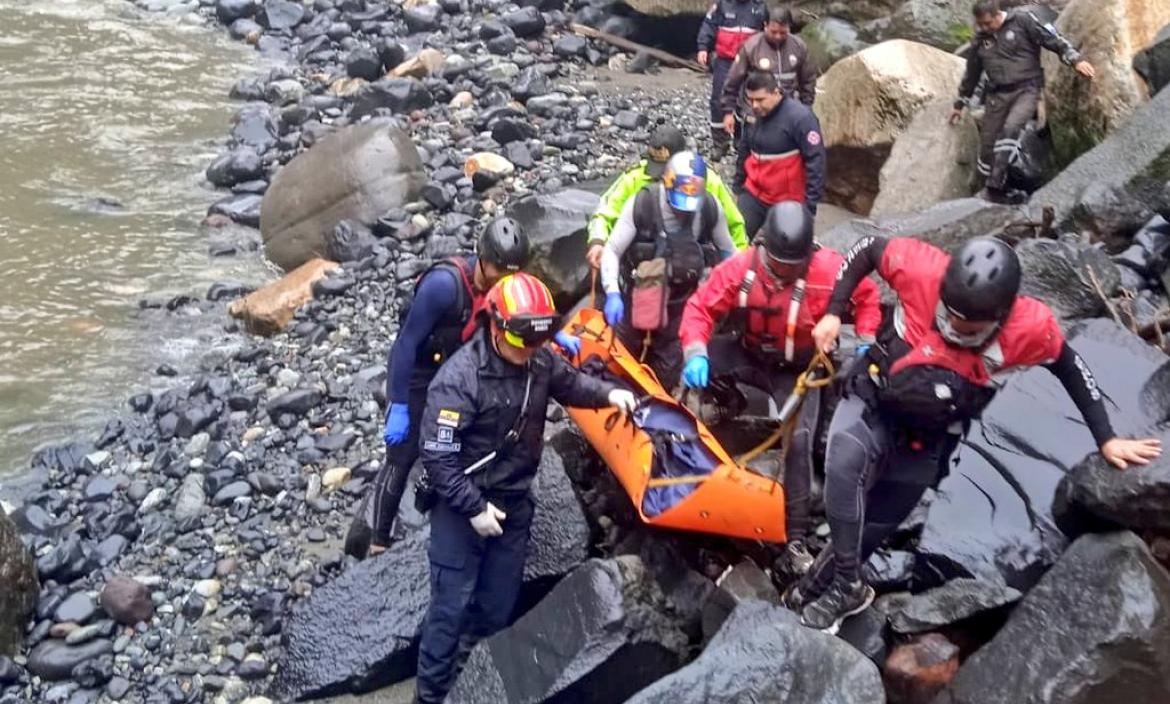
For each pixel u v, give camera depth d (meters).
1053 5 10.75
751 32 10.86
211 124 13.20
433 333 5.24
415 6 15.87
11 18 16.14
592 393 4.96
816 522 5.53
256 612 6.20
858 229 7.52
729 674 4.37
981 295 3.93
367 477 7.25
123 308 9.73
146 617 6.24
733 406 5.82
